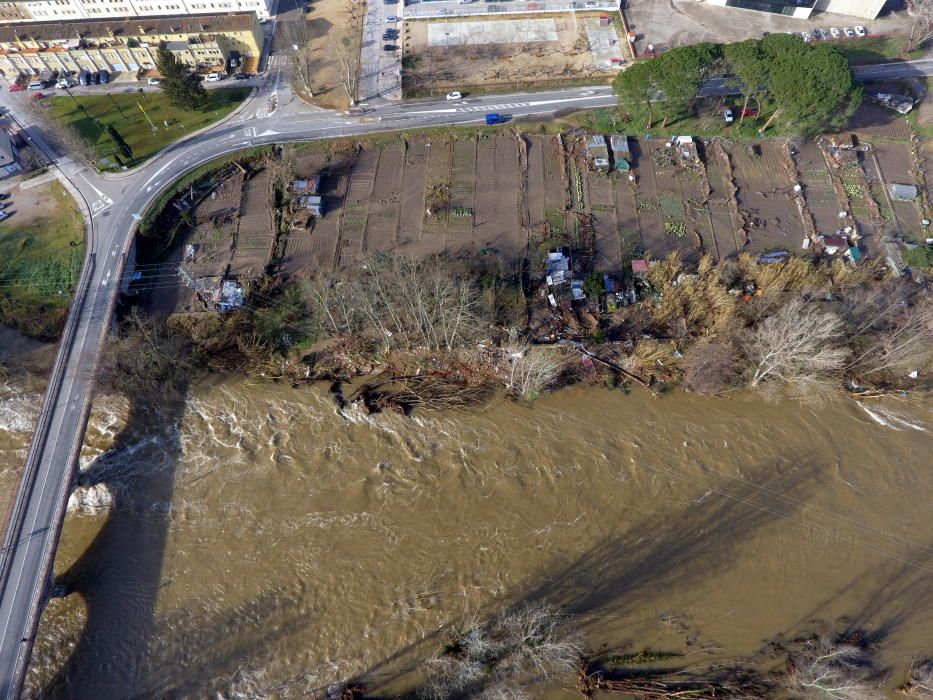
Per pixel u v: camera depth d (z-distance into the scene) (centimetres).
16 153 9438
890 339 7062
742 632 6000
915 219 8875
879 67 10488
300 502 6831
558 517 6669
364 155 9812
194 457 7150
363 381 7650
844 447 7000
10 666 5444
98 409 7475
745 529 6525
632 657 5888
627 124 9950
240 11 11469
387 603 6209
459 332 7588
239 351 7825
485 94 10444
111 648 6028
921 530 6488
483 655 5862
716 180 9388
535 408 7381
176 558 6506
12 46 10300
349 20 11712
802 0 10962
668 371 7494
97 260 8300
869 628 5988
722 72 9362
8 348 7825
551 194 9288
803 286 7694
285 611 6194
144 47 10369
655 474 6894
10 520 6197
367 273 8344
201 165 9425
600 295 8044
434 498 6825
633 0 11906
